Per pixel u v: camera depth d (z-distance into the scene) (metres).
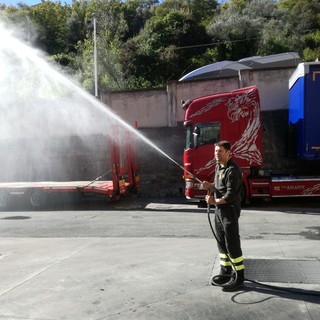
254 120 11.67
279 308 4.03
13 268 5.84
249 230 8.32
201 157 11.87
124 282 5.01
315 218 9.72
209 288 4.66
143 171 16.95
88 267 5.72
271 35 48.44
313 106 11.70
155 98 17.11
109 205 13.76
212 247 6.65
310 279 4.85
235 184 4.48
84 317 4.03
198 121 11.91
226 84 16.34
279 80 15.80
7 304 4.43
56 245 7.32
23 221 10.88
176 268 5.49
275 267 5.35
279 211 10.99
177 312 4.05
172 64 42.31
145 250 6.61
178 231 8.50
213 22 52.94
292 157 14.04
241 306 4.12
